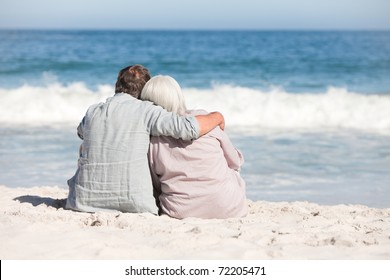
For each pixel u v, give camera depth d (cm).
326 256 552
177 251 553
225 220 693
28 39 9438
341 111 2098
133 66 745
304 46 7062
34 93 2302
